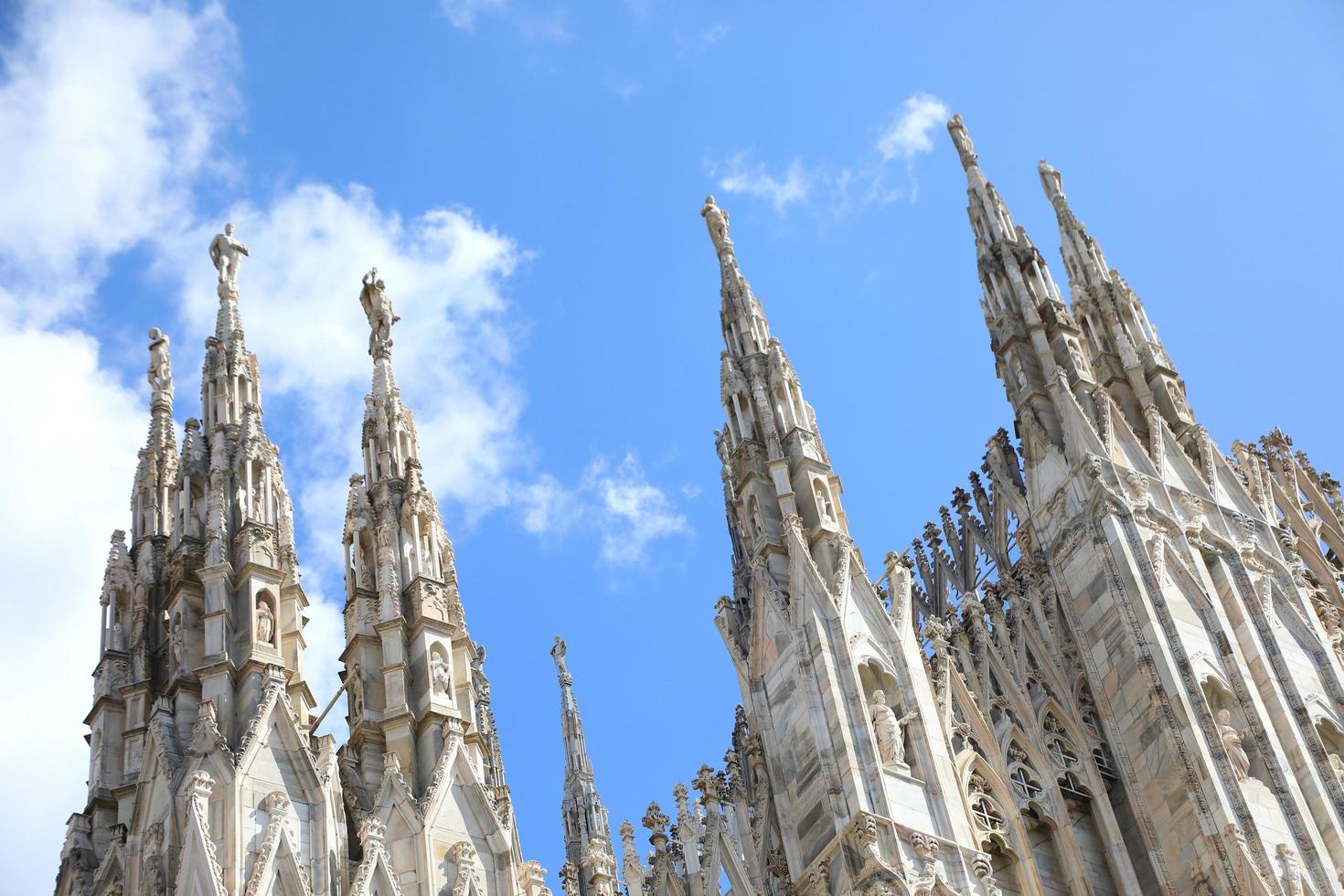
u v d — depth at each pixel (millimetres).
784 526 42781
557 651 57469
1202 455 50094
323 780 33094
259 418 38969
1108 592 45281
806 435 44719
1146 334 54000
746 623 43438
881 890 36219
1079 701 45062
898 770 38594
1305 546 54094
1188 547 46250
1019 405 50250
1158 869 41625
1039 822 42875
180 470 38000
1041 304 52594
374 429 40250
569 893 42844
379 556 37594
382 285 43094
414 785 34469
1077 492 47500
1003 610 48094
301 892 31422
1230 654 44125
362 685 35688
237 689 34312
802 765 39250
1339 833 41250
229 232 42719
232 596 35594
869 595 41781
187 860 31062
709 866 40406
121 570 37500
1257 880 39750
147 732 33719
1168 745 42406
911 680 40344
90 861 33812
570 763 54781
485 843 33688
